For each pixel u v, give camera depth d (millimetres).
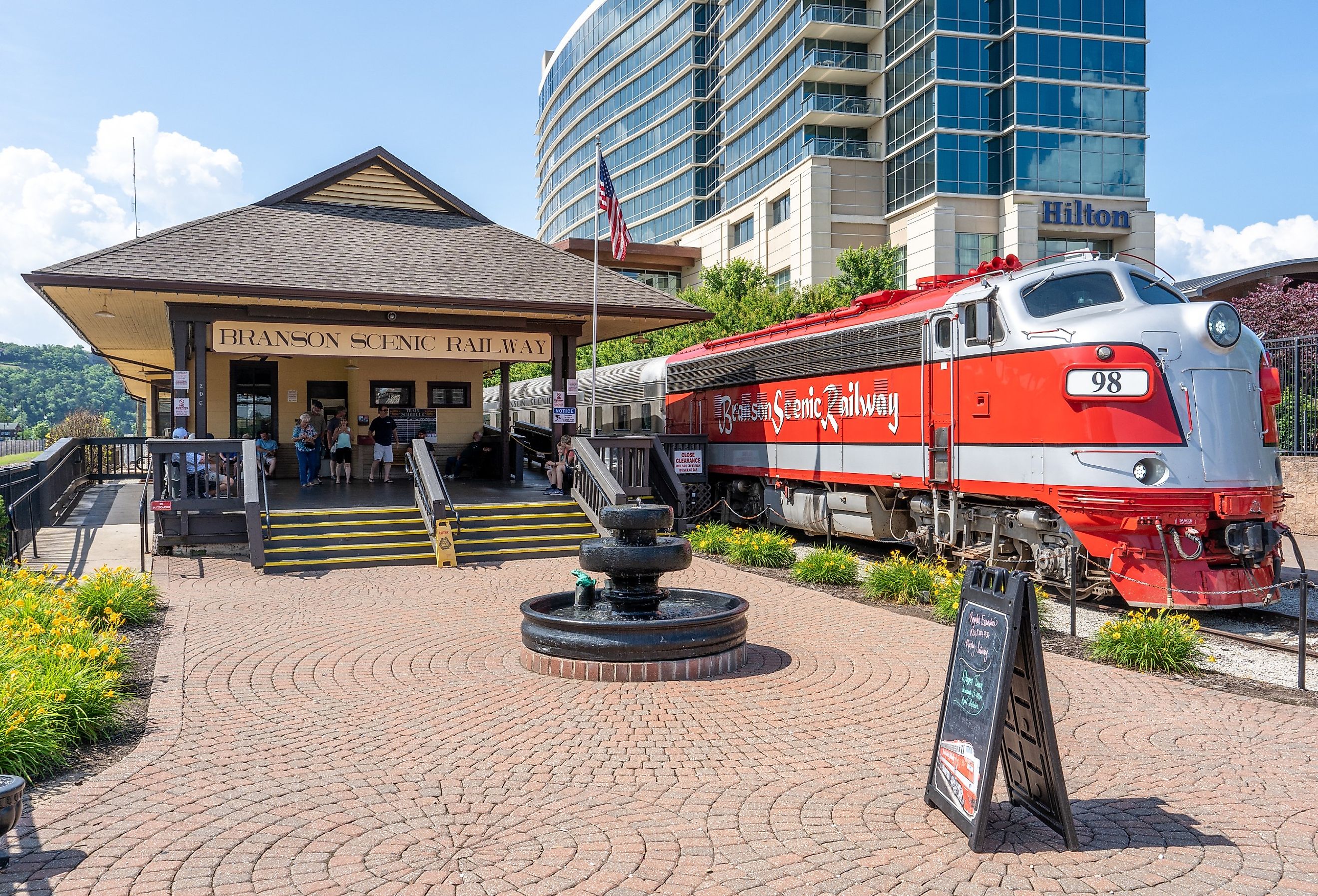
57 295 16062
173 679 7867
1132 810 5102
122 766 5836
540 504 16578
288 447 21438
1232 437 9992
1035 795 4859
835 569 12711
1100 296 10859
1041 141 45875
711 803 5219
